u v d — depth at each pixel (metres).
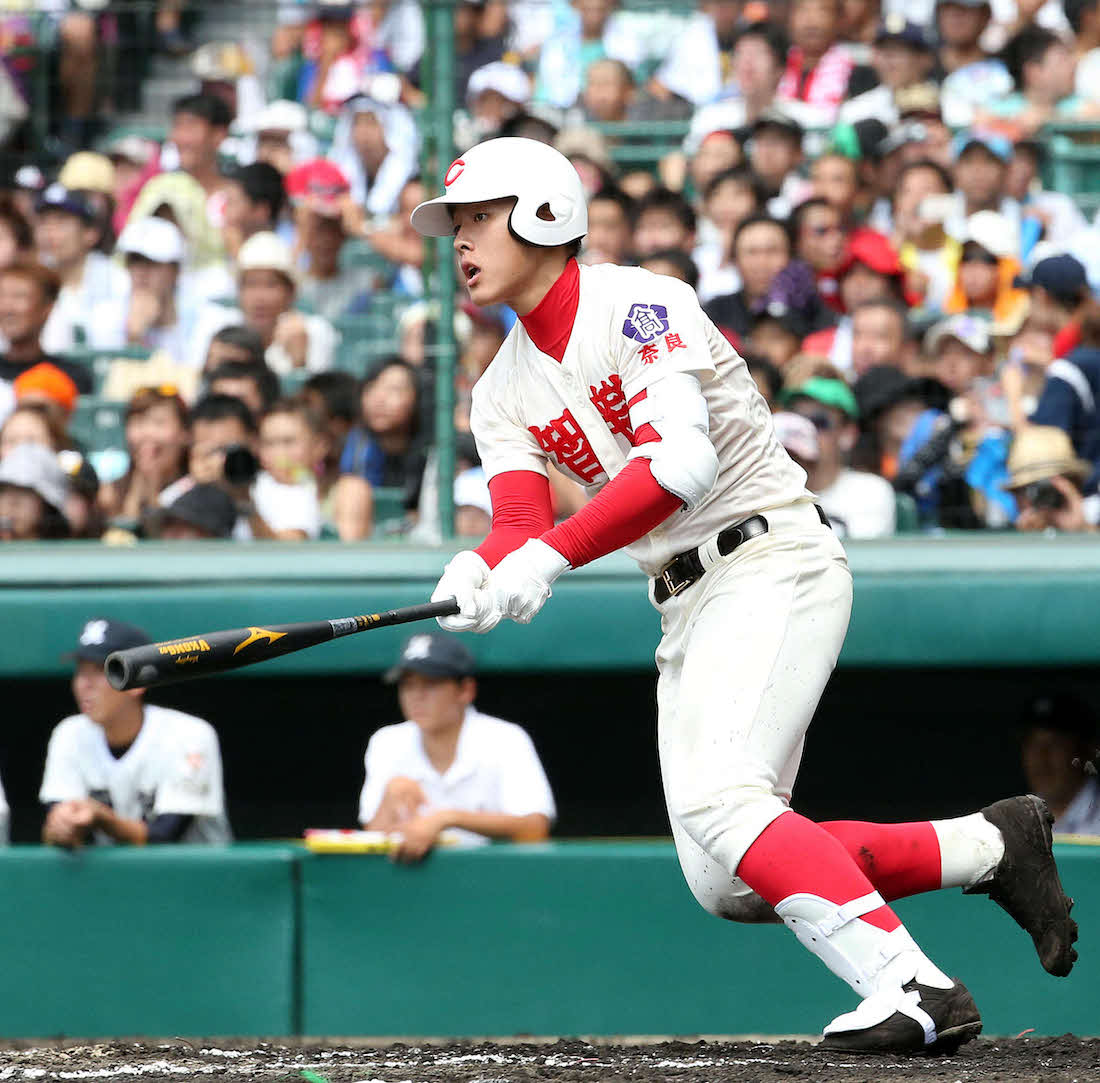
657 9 26.23
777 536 10.84
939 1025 10.33
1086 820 18.77
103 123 24.36
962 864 11.12
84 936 17.59
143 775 18.42
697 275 21.89
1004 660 18.64
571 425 11.00
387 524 20.95
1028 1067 10.34
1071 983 16.91
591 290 10.78
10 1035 17.56
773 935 17.22
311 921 17.55
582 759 22.83
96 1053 13.16
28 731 22.83
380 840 17.52
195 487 20.77
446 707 18.12
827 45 25.52
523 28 27.06
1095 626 18.50
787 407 20.00
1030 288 21.06
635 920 17.31
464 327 21.78
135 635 18.30
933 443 20.02
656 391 10.37
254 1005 17.44
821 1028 17.09
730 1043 12.91
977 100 25.33
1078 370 20.22
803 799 22.58
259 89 26.16
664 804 22.73
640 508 10.19
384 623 10.45
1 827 18.81
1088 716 19.03
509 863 17.47
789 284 22.17
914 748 22.30
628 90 25.70
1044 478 19.77
